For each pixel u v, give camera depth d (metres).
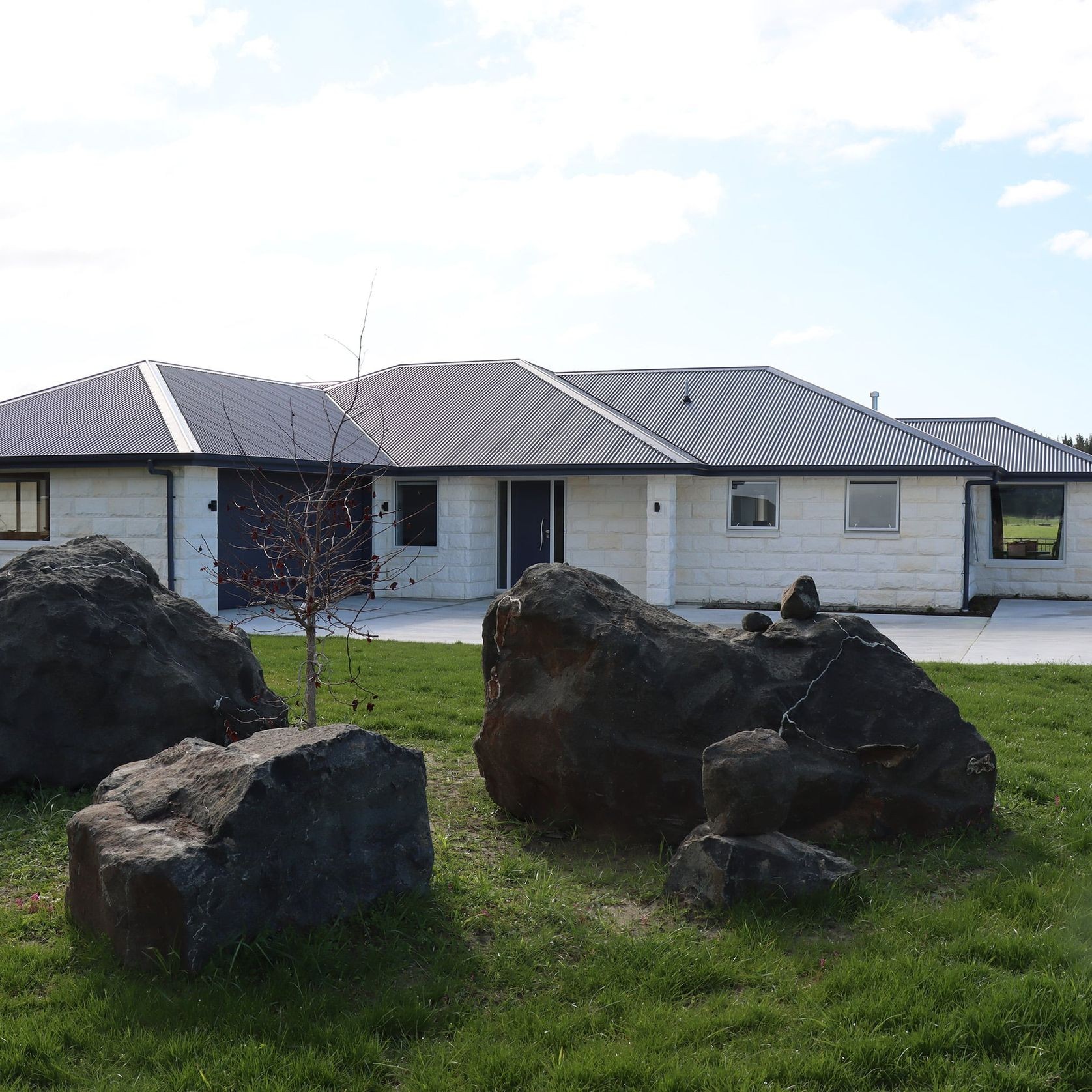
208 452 17.70
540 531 21.94
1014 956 4.77
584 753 6.41
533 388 23.81
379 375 26.05
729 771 5.47
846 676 6.59
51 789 7.16
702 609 20.36
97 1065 3.97
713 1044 4.16
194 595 17.81
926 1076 3.89
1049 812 6.93
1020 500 22.91
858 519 20.23
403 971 4.73
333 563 8.35
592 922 5.28
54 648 7.19
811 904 5.29
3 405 21.12
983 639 16.11
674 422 22.47
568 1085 3.85
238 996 4.40
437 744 8.74
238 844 4.70
